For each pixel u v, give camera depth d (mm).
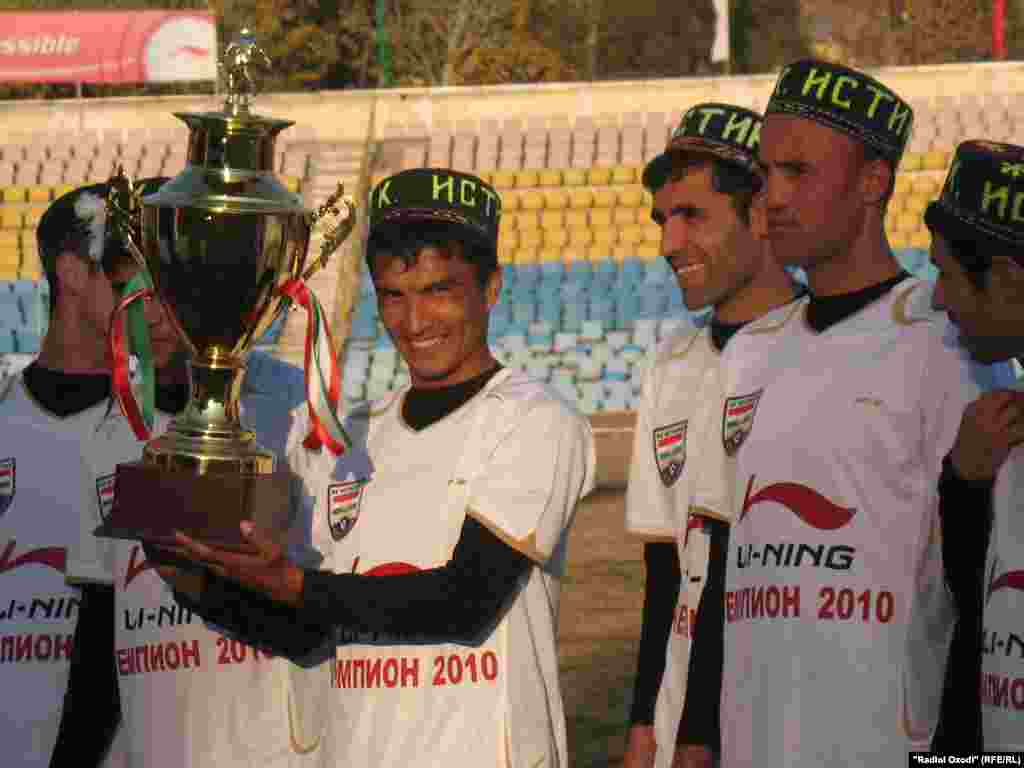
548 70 46344
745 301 4578
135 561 4246
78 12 31922
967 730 3451
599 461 19750
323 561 3988
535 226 28484
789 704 3605
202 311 3533
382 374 23859
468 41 45844
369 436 4000
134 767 4234
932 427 3570
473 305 3830
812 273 3846
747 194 4496
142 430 3668
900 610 3545
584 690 9711
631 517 4680
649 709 4473
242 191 3521
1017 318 3250
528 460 3746
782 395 3768
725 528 4074
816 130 3697
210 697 4168
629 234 28125
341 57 45844
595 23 46719
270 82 43719
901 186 28047
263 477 3492
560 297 26297
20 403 4508
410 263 3766
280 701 4164
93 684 4293
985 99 30203
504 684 3734
